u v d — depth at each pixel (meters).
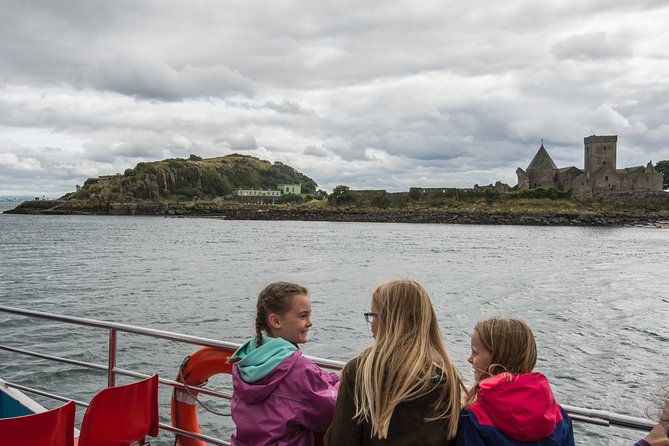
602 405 12.32
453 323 21.06
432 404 2.52
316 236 94.69
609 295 29.95
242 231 111.69
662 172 182.25
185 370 4.03
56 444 3.37
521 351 2.70
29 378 12.98
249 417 2.99
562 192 167.62
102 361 14.26
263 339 3.13
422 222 166.88
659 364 15.54
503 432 2.49
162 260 48.09
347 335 18.45
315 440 3.18
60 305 24.08
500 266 46.50
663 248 73.00
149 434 3.98
